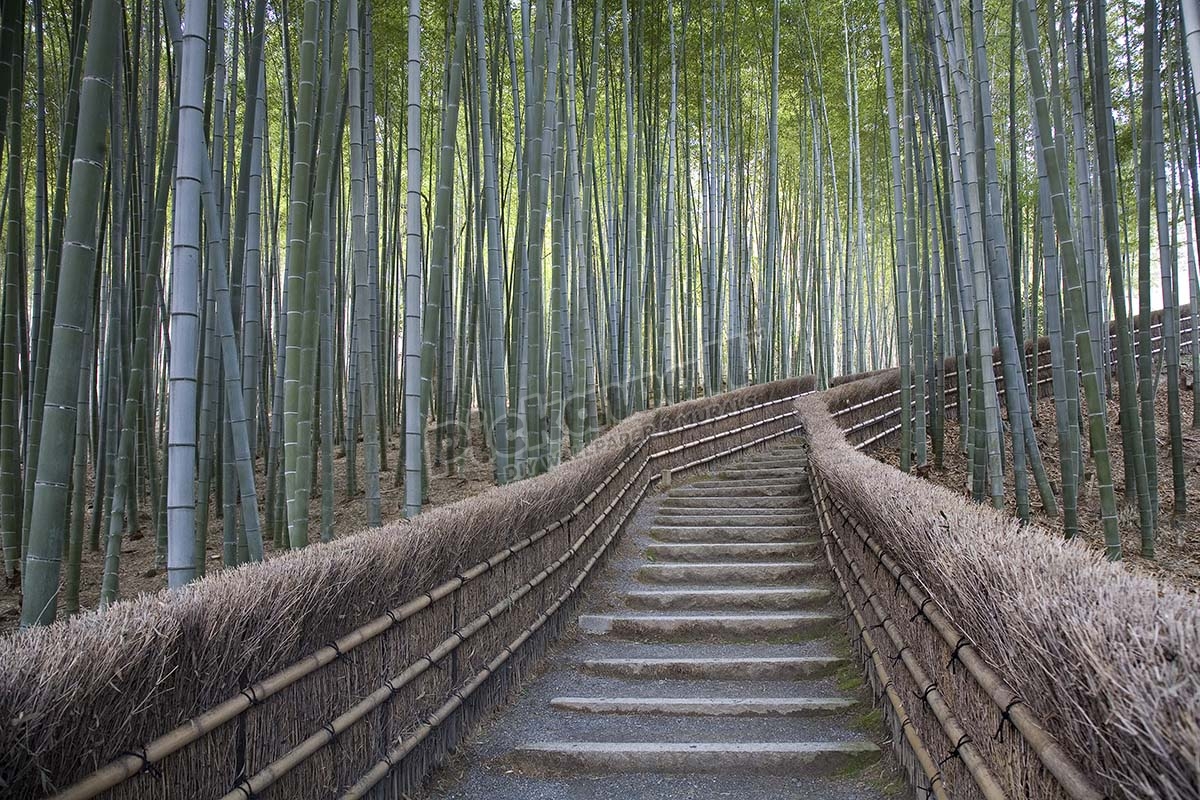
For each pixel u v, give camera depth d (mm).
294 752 2023
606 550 5672
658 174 10023
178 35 3387
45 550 2303
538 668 4059
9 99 4336
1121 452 8156
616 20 9297
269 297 8352
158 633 1574
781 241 14008
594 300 9539
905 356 7605
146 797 1565
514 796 2855
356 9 4473
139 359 4082
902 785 2766
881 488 3254
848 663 3934
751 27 10336
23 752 1269
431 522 2990
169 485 2422
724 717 3479
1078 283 4805
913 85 7891
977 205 5473
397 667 2629
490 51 8031
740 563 5566
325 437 5117
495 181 5711
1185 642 1129
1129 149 10016
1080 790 1304
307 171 3531
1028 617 1509
